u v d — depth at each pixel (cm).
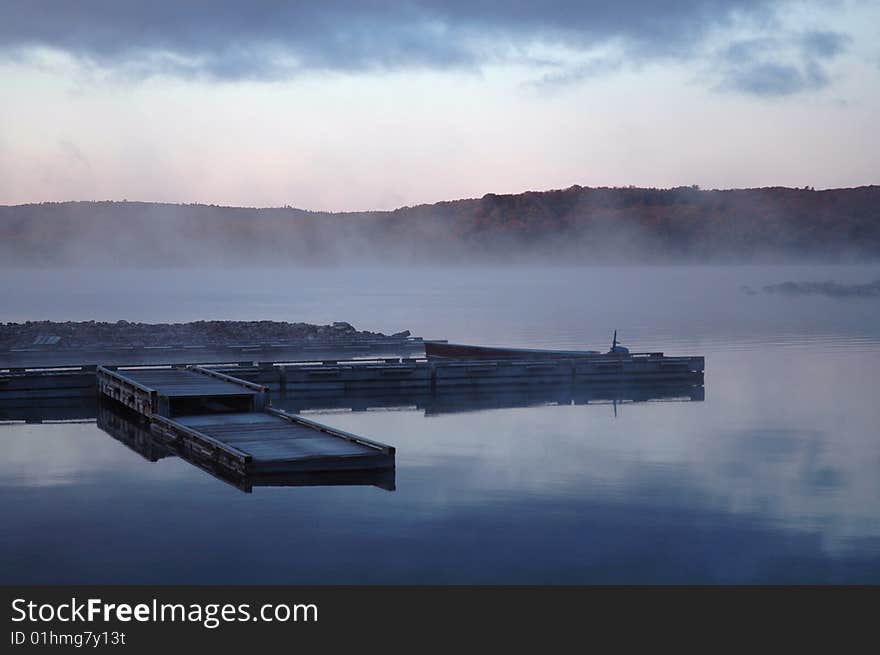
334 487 1894
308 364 3406
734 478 1977
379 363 3406
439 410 2892
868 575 1423
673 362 3434
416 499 1806
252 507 1753
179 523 1662
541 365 3347
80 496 1838
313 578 1412
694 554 1507
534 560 1480
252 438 2159
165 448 2305
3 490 1884
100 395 3100
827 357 4156
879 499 1816
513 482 1938
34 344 4384
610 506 1767
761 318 6656
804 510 1745
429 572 1434
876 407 2859
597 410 2864
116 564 1467
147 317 6969
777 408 2856
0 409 2898
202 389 2642
